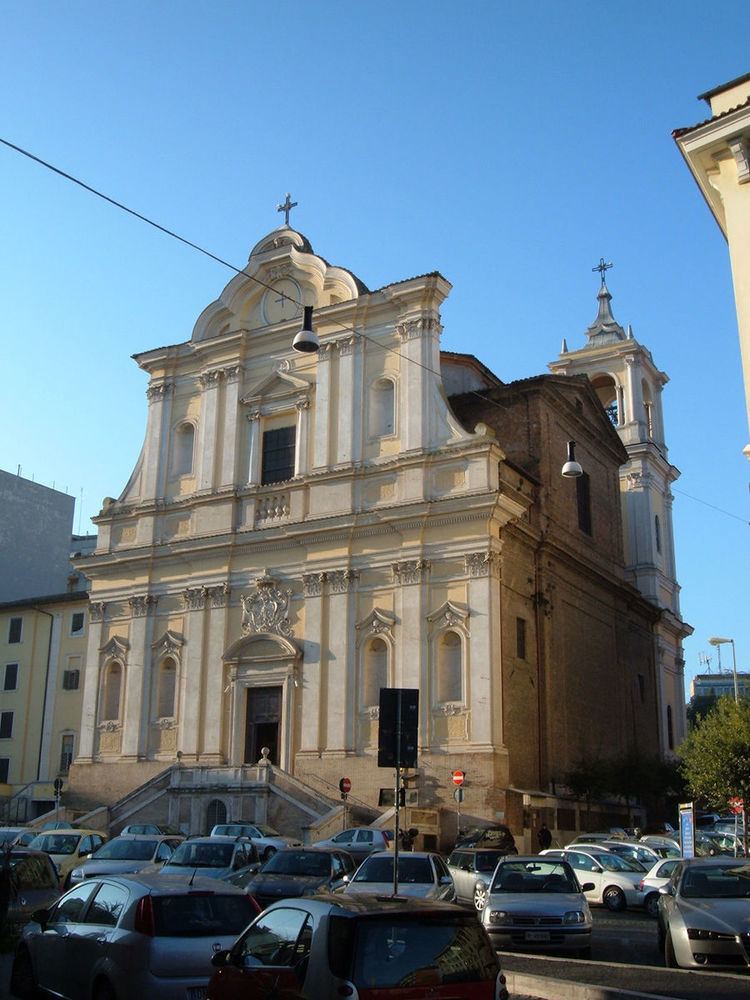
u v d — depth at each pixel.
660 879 26.28
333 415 46.38
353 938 9.08
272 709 44.44
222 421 49.81
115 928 12.23
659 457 66.81
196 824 41.50
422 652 40.91
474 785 38.44
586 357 69.31
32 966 13.76
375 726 41.59
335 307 47.22
